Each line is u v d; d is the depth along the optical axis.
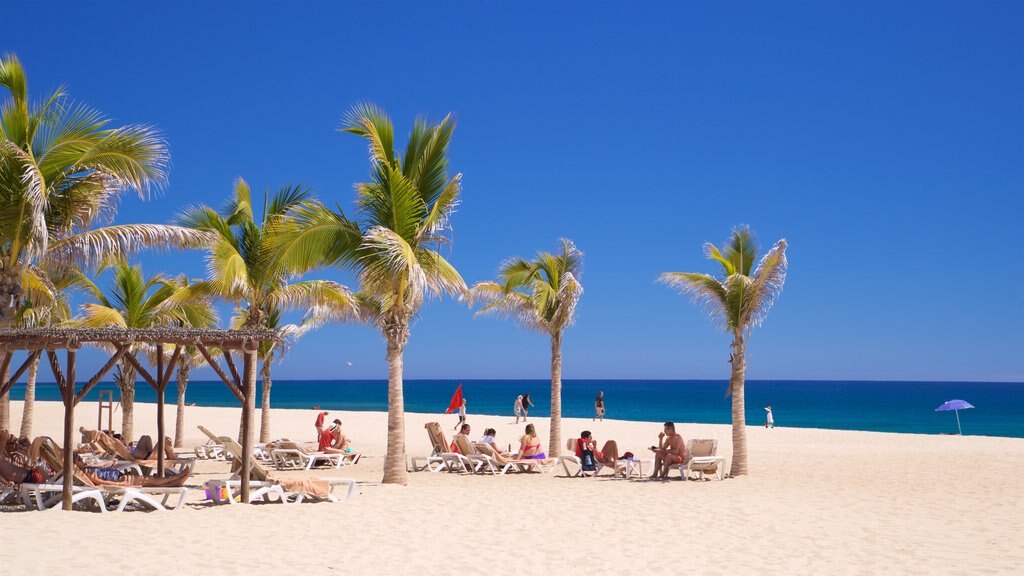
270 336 10.81
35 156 11.40
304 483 11.14
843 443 24.06
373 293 14.28
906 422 56.81
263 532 8.80
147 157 12.04
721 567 7.52
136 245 11.88
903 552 8.19
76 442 24.12
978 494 12.55
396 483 13.68
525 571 7.30
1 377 10.77
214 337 10.54
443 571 7.25
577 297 17.94
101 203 12.41
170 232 12.14
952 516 10.42
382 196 13.69
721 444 23.72
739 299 14.98
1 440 10.59
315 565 7.35
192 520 9.38
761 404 89.12
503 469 15.84
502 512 10.54
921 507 11.19
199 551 7.77
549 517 10.19
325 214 13.57
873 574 7.28
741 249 15.61
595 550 8.21
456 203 14.12
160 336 10.17
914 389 187.88
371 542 8.44
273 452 17.25
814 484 13.91
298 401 91.94
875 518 10.24
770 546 8.45
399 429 13.88
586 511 10.70
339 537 8.66
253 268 16.64
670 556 7.96
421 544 8.39
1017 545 8.55
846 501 11.75
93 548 7.72
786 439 25.78
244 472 10.71
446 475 15.66
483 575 7.13
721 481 14.41
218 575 6.89
